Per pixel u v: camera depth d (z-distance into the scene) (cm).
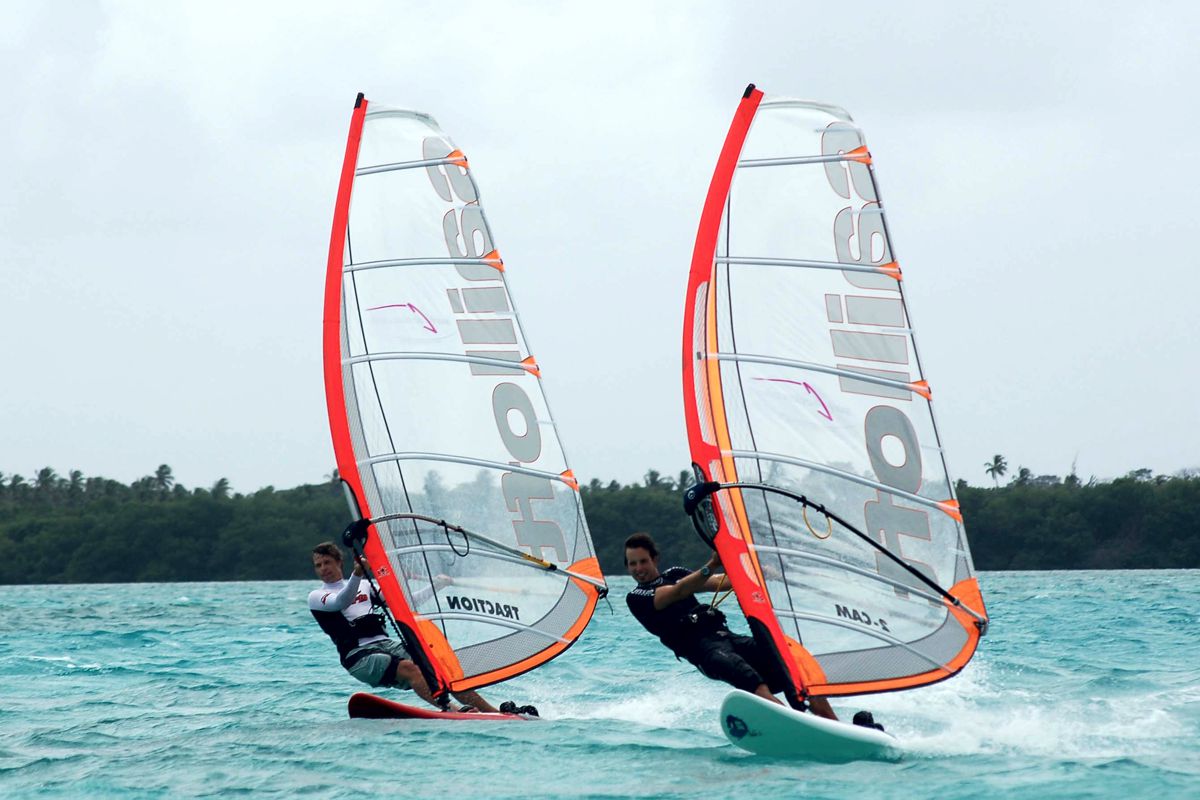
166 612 12594
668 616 3272
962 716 3494
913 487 3125
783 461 3112
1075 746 2980
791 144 3144
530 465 3844
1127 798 2411
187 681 5044
